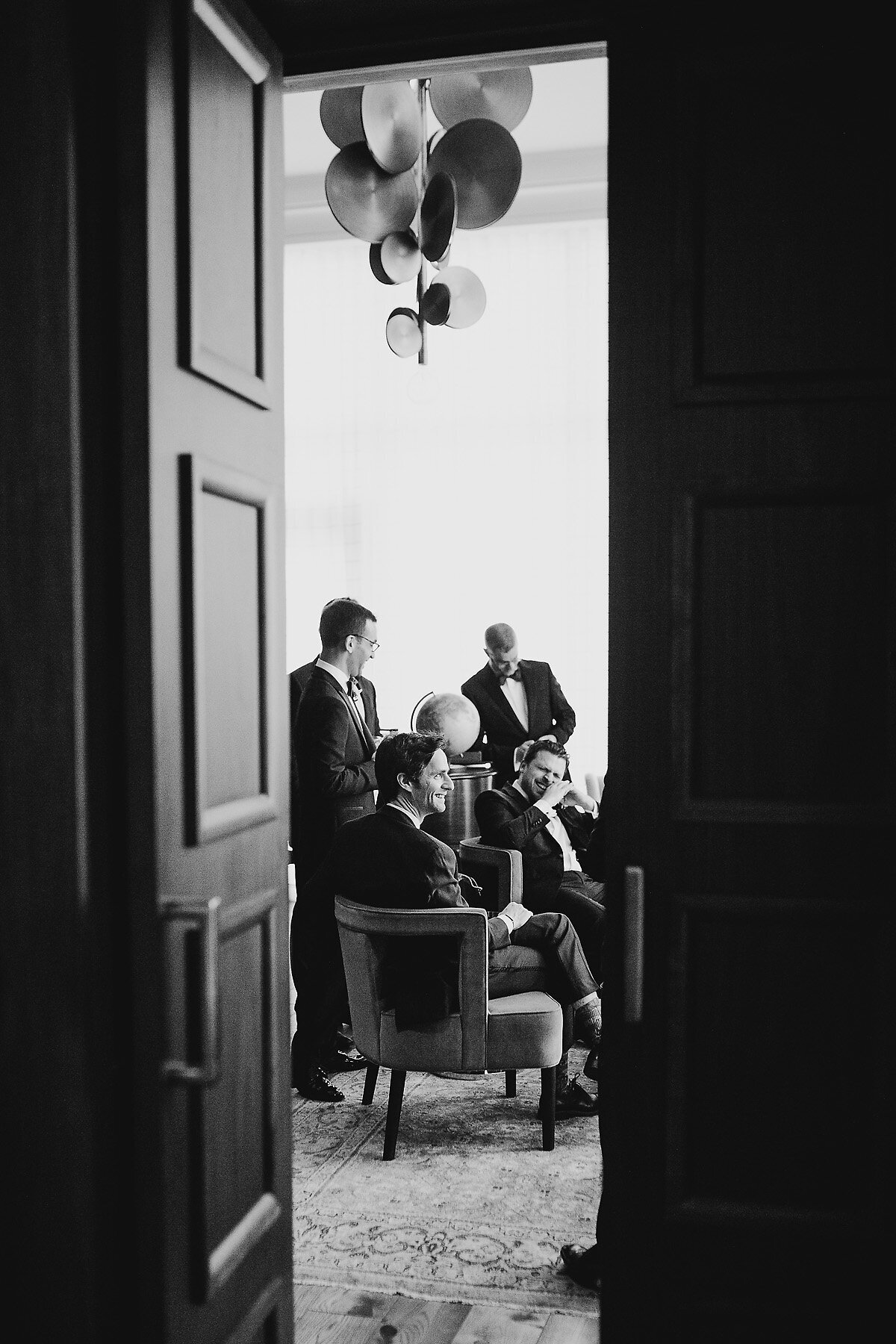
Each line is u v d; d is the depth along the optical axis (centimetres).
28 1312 154
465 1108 387
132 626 150
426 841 338
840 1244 175
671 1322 180
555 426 736
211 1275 165
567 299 730
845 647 174
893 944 172
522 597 743
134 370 149
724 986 178
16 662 151
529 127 653
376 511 760
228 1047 175
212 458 169
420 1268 279
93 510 152
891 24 173
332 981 396
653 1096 179
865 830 173
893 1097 173
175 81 158
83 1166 153
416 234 413
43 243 148
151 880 151
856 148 174
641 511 179
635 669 179
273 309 193
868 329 173
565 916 368
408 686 757
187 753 160
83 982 152
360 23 198
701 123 177
